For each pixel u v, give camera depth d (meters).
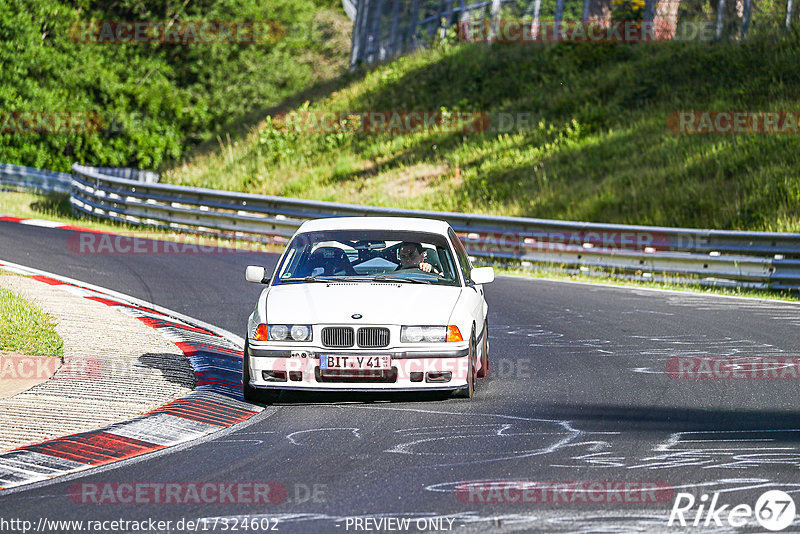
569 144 93.44
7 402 24.58
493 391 27.84
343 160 102.81
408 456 20.47
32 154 134.88
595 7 118.69
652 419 24.08
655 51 110.56
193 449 21.31
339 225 30.20
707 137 86.50
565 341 36.94
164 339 34.59
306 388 25.14
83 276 50.41
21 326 33.09
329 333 25.25
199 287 49.38
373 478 18.73
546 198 82.25
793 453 20.44
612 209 77.31
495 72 116.75
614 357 33.50
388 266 28.42
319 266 28.42
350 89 125.56
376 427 23.31
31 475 19.09
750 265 53.84
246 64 159.75
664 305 47.00
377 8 159.00
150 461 20.27
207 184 104.06
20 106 132.75
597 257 59.97
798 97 88.50
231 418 24.73
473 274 28.83
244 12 162.00
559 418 24.20
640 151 88.00
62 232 69.50
